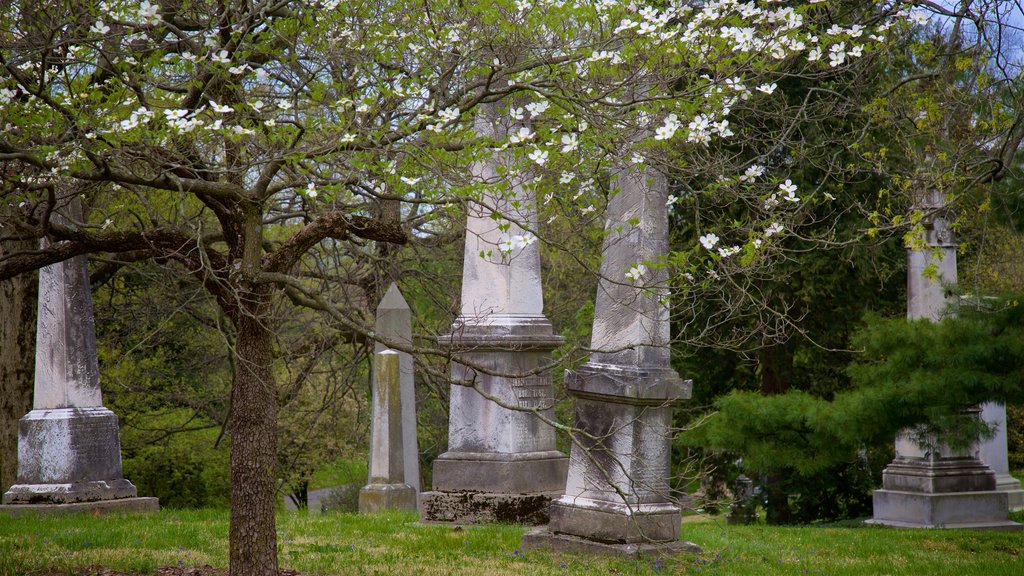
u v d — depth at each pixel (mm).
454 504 11227
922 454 13859
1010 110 11234
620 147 6977
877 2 10320
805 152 11375
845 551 9898
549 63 6828
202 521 11125
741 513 17797
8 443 15820
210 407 20297
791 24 6797
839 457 12227
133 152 6238
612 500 8781
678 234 19266
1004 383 10703
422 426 21109
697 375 19750
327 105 6750
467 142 6656
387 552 8781
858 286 19203
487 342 11211
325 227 6801
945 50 11508
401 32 7578
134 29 7051
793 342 19859
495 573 7664
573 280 22469
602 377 8820
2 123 6574
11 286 15992
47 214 6848
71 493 11742
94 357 12352
